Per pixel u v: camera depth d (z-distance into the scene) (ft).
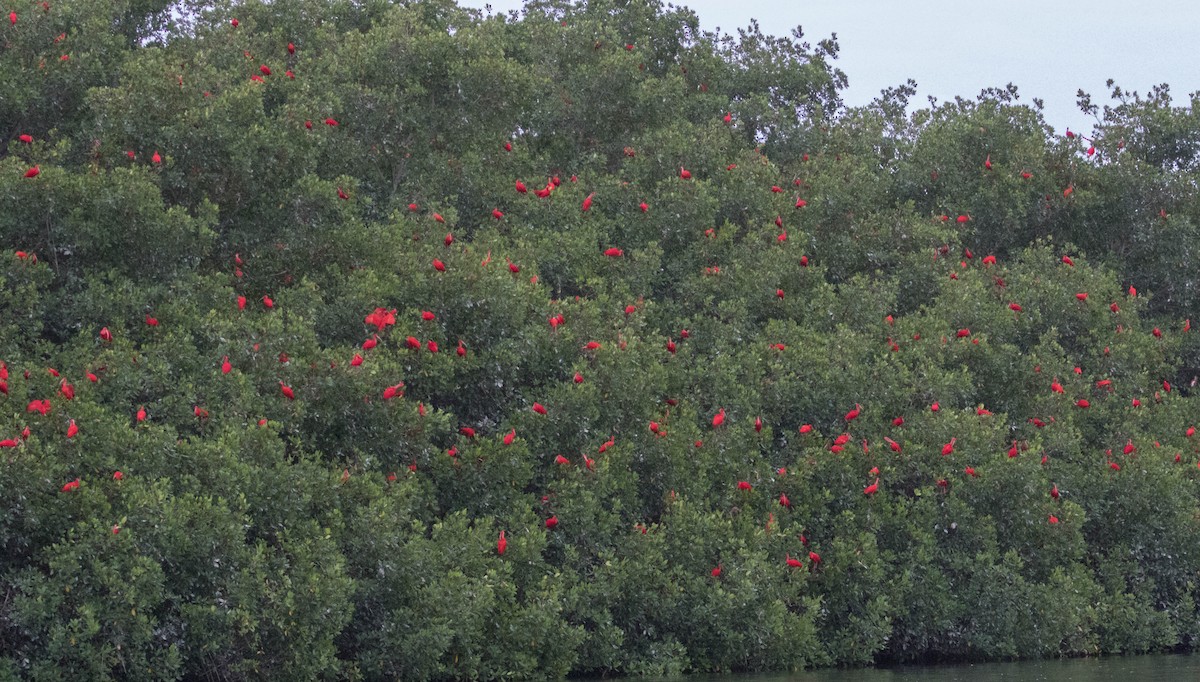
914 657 134.82
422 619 100.99
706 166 164.04
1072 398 151.43
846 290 150.51
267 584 92.53
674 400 129.18
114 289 105.91
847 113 202.90
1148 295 177.47
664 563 117.29
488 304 119.44
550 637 108.47
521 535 110.52
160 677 88.02
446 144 149.69
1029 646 137.49
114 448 91.71
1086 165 185.78
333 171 141.38
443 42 147.33
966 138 184.75
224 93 119.14
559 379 124.16
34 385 94.79
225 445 94.07
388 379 106.63
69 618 86.38
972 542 135.95
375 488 101.86
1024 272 169.48
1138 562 151.02
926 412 136.36
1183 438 160.56
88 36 129.08
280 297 116.26
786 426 139.64
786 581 125.18
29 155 115.75
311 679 94.02
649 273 145.69
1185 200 186.91
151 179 109.19
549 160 166.30
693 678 115.34
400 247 124.16
